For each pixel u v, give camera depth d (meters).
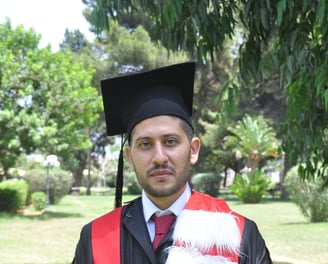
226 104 3.57
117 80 2.04
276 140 28.14
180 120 1.86
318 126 3.61
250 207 20.80
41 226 13.83
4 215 16.58
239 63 3.65
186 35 3.36
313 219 14.28
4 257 8.82
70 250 9.69
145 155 1.82
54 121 15.84
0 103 15.28
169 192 1.82
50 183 21.23
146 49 25.98
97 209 19.58
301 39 3.36
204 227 1.80
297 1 3.29
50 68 15.77
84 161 45.50
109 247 1.91
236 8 3.46
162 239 1.84
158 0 3.14
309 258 8.59
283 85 3.79
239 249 1.83
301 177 4.17
